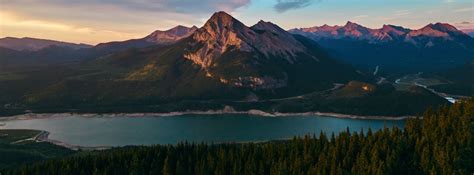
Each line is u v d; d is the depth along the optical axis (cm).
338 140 16975
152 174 17438
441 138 15038
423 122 17688
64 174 17712
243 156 17800
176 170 17288
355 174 14525
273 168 16100
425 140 15350
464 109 17138
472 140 14212
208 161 17562
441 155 13888
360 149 16238
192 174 17438
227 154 18262
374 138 16625
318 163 15662
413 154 14975
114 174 17600
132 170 17512
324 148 16688
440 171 13712
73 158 19638
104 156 19200
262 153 17862
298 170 15562
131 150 19875
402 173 14525
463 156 13850
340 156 16112
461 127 15500
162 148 19588
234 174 16475
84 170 18175
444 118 16800
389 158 14650
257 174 16412
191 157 18462
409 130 16950
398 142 15638
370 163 14988
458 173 13075
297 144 17988
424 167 14188
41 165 18925
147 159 18475
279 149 17800
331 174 14812
